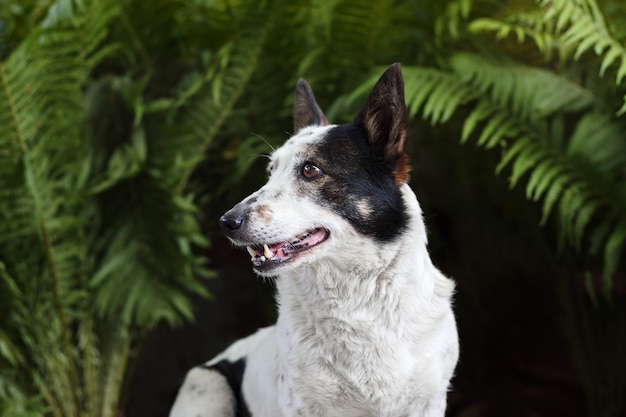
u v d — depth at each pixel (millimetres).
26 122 3400
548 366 4555
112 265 3666
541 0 3449
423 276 2492
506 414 4355
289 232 2395
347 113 3723
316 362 2459
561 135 3344
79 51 3547
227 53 3719
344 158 2475
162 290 3783
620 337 3914
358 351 2438
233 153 4180
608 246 3131
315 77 3867
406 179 2523
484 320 4547
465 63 3461
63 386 3748
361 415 2500
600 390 4016
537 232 3965
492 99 3432
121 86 3744
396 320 2434
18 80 3275
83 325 3773
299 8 3670
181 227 3727
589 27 3133
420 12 3748
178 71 4203
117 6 3658
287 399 2512
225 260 4531
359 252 2426
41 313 3637
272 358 2723
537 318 4500
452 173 4031
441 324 2508
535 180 3193
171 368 4672
